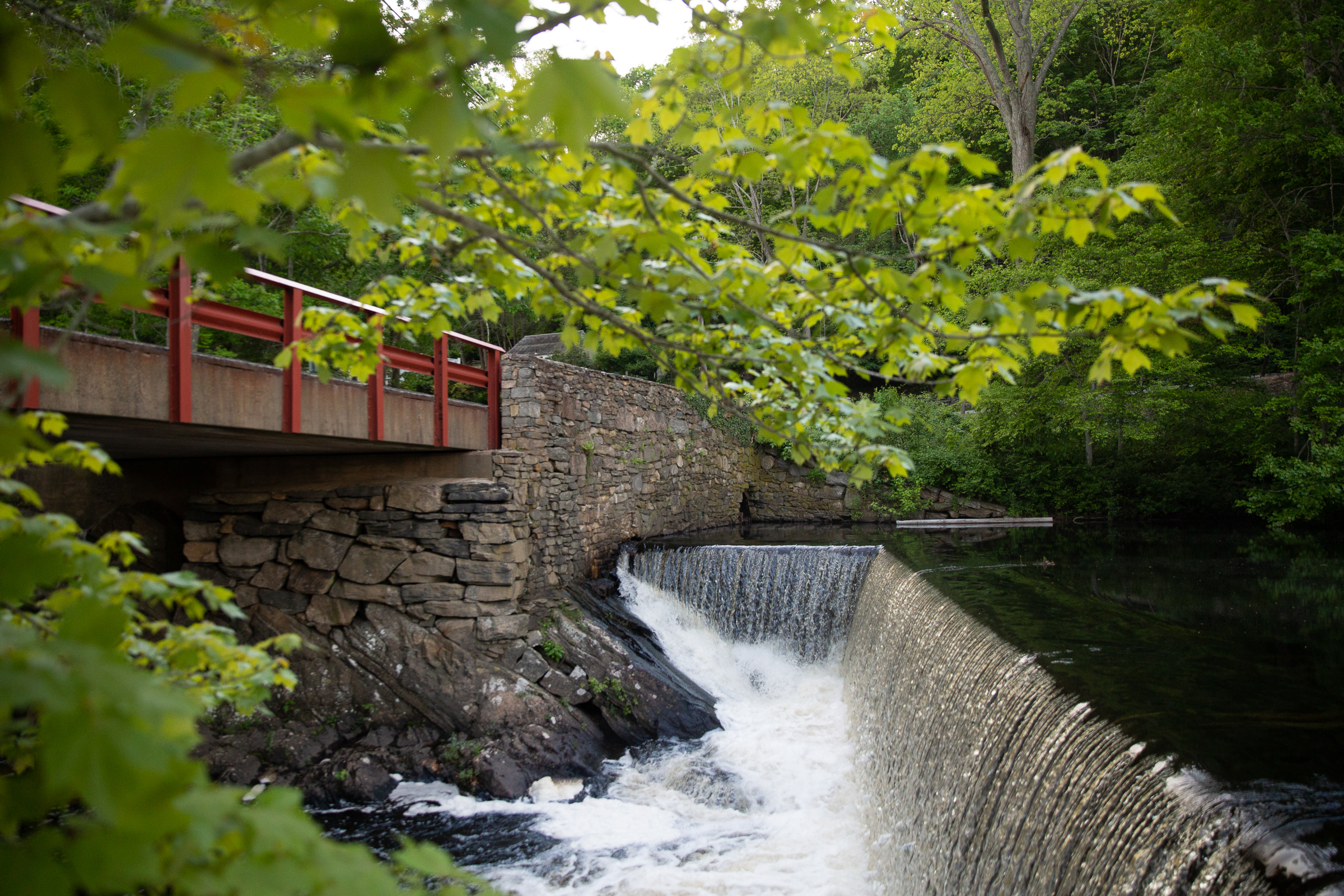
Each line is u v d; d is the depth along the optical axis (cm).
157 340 1109
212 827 108
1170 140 1162
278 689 835
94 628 113
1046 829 405
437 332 348
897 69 2716
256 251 146
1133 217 1209
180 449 827
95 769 89
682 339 313
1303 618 674
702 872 618
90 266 114
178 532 933
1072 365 1259
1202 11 1198
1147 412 1538
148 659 243
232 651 255
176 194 95
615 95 108
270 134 940
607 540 1191
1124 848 341
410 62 116
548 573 995
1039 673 510
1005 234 219
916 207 232
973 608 716
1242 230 1229
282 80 154
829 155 235
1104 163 212
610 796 759
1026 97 1683
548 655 889
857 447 309
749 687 1030
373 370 377
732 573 1137
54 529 198
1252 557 1084
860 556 1130
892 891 585
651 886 598
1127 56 2473
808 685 1027
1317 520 1427
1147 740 387
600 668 896
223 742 768
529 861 638
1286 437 1257
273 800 123
